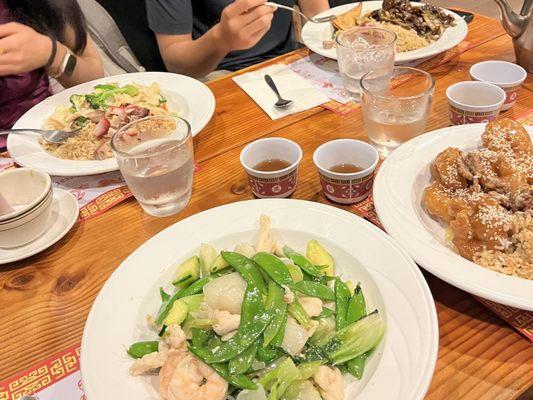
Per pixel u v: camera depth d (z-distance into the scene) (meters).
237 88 1.55
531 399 0.75
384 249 0.84
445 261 0.80
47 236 1.06
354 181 1.00
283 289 0.77
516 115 1.25
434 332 0.69
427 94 1.12
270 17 1.74
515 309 0.78
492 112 1.17
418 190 1.01
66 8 1.82
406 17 1.71
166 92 1.53
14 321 0.89
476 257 0.82
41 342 0.84
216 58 1.99
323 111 1.39
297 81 1.54
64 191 1.17
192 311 0.78
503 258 0.81
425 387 0.62
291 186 1.07
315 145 1.25
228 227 0.95
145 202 1.06
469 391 0.68
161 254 0.91
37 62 1.62
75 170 1.17
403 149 1.08
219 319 0.74
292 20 2.34
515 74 1.29
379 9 1.87
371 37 1.52
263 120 1.38
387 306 0.75
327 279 0.83
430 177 1.04
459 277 0.77
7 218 0.96
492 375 0.70
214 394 0.66
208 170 1.21
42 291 0.94
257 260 0.81
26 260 1.01
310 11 2.29
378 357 0.70
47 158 1.25
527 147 1.00
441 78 1.47
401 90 1.31
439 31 1.63
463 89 1.24
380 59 1.37
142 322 0.81
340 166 1.09
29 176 1.10
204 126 1.31
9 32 1.56
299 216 0.95
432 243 0.84
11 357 0.82
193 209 1.10
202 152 1.28
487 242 0.83
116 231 1.06
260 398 0.66
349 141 1.07
